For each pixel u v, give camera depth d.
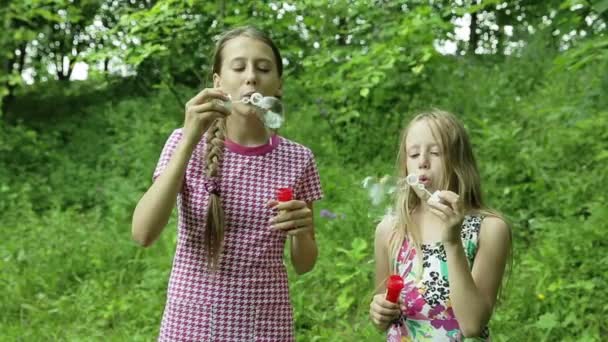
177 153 2.04
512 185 5.75
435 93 7.55
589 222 4.67
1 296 4.76
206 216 2.15
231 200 2.19
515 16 7.94
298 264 2.40
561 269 4.28
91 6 9.43
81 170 8.24
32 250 5.54
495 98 7.72
